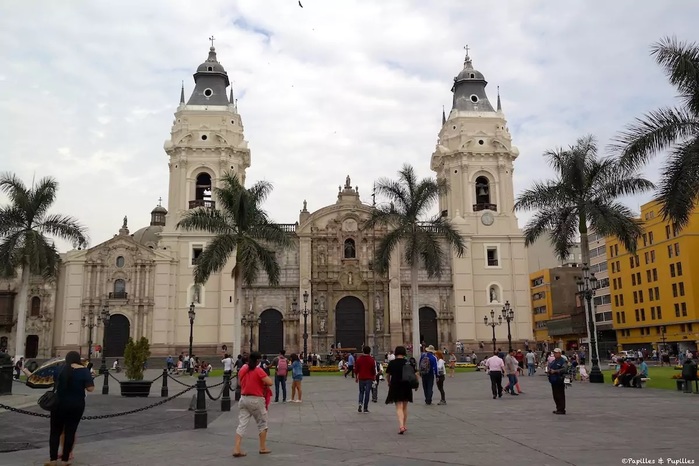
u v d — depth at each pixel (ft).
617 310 335.26
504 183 252.42
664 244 293.64
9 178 175.11
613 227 138.31
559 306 390.83
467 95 264.52
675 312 284.82
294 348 233.76
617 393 95.45
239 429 45.75
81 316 225.97
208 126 248.11
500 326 240.32
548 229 152.25
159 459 44.39
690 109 106.01
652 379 125.70
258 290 238.89
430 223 178.40
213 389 121.08
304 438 53.62
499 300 242.58
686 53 104.06
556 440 49.88
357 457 43.93
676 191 98.43
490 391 105.19
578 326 336.29
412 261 172.45
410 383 55.72
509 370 97.86
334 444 50.01
